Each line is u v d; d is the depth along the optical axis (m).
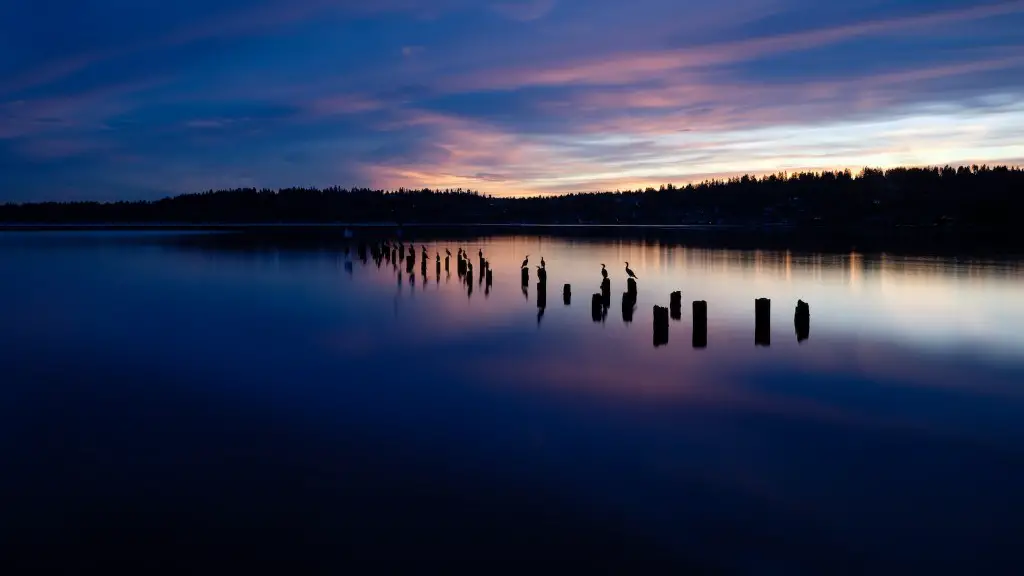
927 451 10.55
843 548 7.66
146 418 11.99
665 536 7.88
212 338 19.80
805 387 14.20
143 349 18.23
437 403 12.98
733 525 8.16
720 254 64.00
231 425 11.61
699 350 17.89
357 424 11.68
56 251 68.50
